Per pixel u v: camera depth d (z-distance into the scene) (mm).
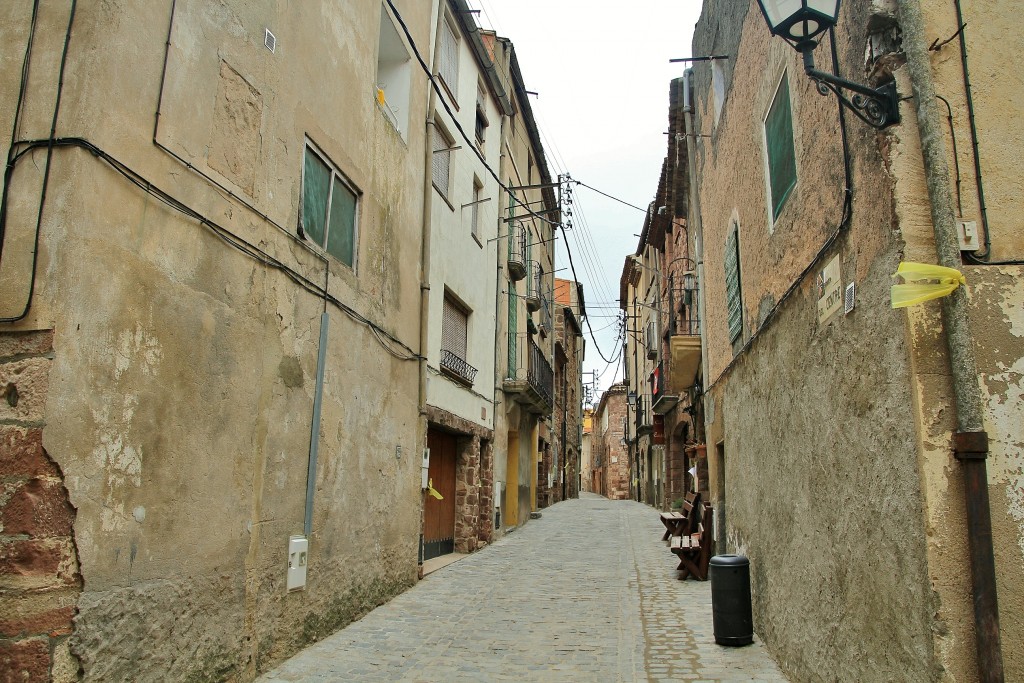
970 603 3088
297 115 6309
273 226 5836
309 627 6262
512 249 17016
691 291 15461
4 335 3756
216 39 5168
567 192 13828
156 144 4484
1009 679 3082
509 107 16641
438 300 11188
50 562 3635
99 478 3932
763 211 6414
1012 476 3246
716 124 9336
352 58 7582
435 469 11859
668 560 12023
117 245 4121
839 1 3439
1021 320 3385
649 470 30984
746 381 7160
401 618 7438
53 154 3896
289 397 6012
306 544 6141
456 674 5555
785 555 5562
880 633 3672
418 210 9766
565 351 36250
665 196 18188
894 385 3484
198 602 4715
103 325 4004
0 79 4082
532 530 17531
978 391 3180
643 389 31594
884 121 3516
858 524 3975
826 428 4520
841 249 4230
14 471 3621
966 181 3512
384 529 8203
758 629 6637
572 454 43406
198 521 4758
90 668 3809
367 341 7785
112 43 4148
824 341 4551
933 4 3662
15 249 3826
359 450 7477
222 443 5055
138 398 4246
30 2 4145
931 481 3174
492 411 14633
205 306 4910
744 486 7328
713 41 9555
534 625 7211
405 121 9375
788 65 5457
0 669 3475
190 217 4777
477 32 13375
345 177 7367
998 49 3645
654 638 6680
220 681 4914
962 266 3434
